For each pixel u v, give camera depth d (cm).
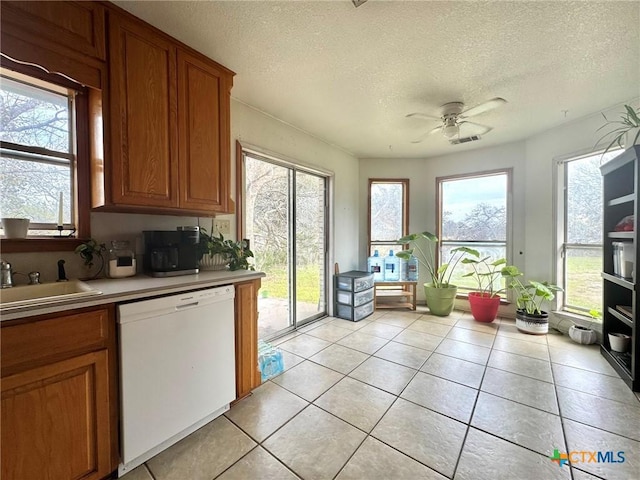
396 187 425
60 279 150
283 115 270
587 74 199
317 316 360
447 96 231
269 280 292
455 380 206
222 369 165
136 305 127
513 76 202
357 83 212
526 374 214
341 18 147
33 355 102
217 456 137
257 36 161
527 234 332
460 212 396
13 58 115
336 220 374
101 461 119
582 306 291
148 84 153
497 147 361
